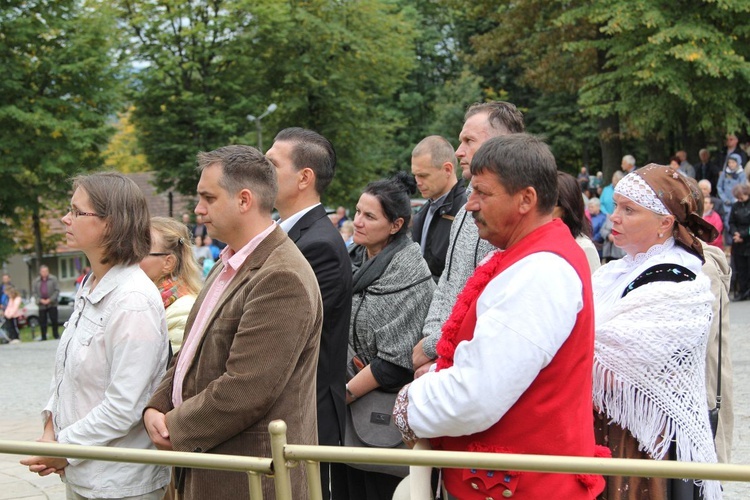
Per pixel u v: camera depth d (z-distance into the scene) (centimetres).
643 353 264
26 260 4272
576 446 212
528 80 2714
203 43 2850
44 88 2428
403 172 448
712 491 278
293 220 348
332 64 3164
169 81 2836
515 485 213
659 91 1994
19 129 2356
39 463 293
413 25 3509
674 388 266
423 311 377
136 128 2941
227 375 248
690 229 292
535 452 210
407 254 388
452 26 4100
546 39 2495
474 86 3488
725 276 341
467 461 198
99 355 287
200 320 278
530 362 203
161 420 268
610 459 189
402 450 203
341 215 1739
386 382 367
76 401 289
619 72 1991
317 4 3098
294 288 254
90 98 2444
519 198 221
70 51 2369
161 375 298
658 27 1898
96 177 295
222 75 2942
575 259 215
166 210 4066
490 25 3891
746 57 1939
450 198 438
